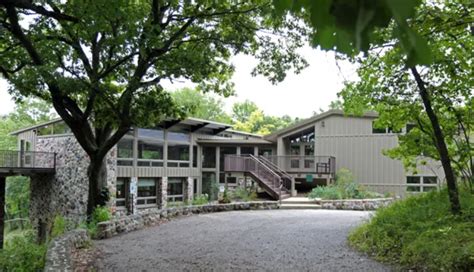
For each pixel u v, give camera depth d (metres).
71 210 17.70
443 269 5.08
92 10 8.67
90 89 10.24
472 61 6.68
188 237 9.02
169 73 11.02
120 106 11.09
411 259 5.74
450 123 8.08
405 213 7.70
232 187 20.98
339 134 20.50
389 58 6.53
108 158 17.05
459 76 6.88
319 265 6.14
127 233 9.68
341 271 5.73
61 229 12.12
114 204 17.12
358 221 11.28
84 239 8.10
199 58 10.71
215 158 23.36
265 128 44.22
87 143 11.84
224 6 10.73
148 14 10.52
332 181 19.66
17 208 26.92
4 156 17.84
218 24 11.66
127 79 11.54
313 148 21.94
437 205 7.59
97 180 12.12
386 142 19.48
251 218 12.41
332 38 0.80
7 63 10.91
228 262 6.50
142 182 19.36
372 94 7.99
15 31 9.56
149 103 11.20
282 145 21.69
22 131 21.17
